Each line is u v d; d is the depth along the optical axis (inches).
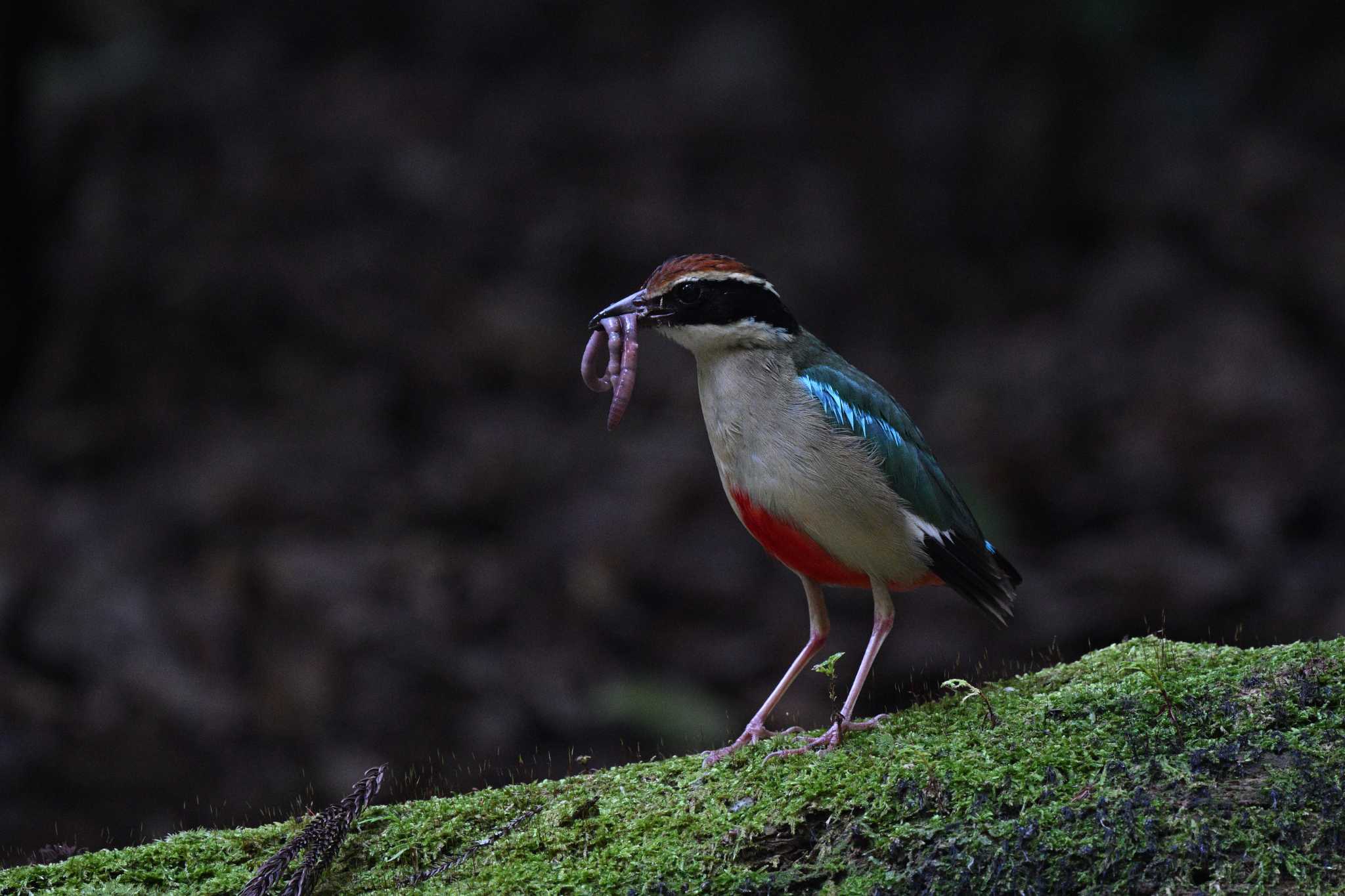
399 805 198.1
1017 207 756.0
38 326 562.3
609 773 203.9
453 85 796.6
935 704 205.9
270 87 757.3
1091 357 655.8
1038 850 162.2
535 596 482.9
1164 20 835.4
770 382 225.6
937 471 233.3
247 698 415.2
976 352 673.0
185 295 613.9
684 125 784.9
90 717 397.7
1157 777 167.8
